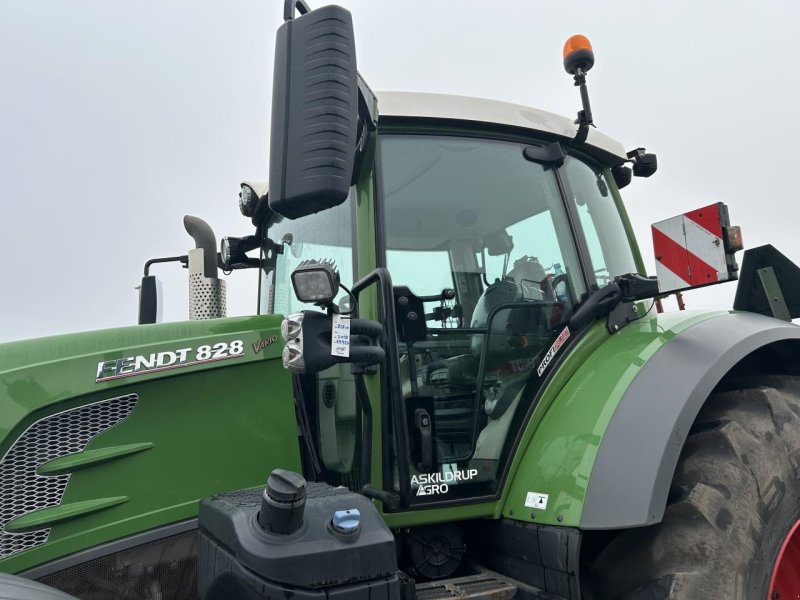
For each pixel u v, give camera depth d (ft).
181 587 6.75
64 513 6.38
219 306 9.51
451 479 7.26
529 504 7.07
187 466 6.91
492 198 7.99
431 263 7.53
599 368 7.77
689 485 6.64
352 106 5.52
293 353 5.83
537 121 8.34
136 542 6.59
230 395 7.19
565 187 8.48
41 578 6.29
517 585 7.01
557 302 8.09
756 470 6.78
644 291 8.32
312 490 6.33
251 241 10.42
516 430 7.59
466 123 7.86
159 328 7.09
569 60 8.34
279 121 5.54
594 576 6.76
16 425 6.34
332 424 7.69
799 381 8.09
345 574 5.39
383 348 6.63
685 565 6.29
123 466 6.68
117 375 6.73
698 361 7.20
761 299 8.66
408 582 6.48
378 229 7.25
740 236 7.25
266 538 5.38
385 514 6.92
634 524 6.22
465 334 7.59
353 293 6.81
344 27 5.49
